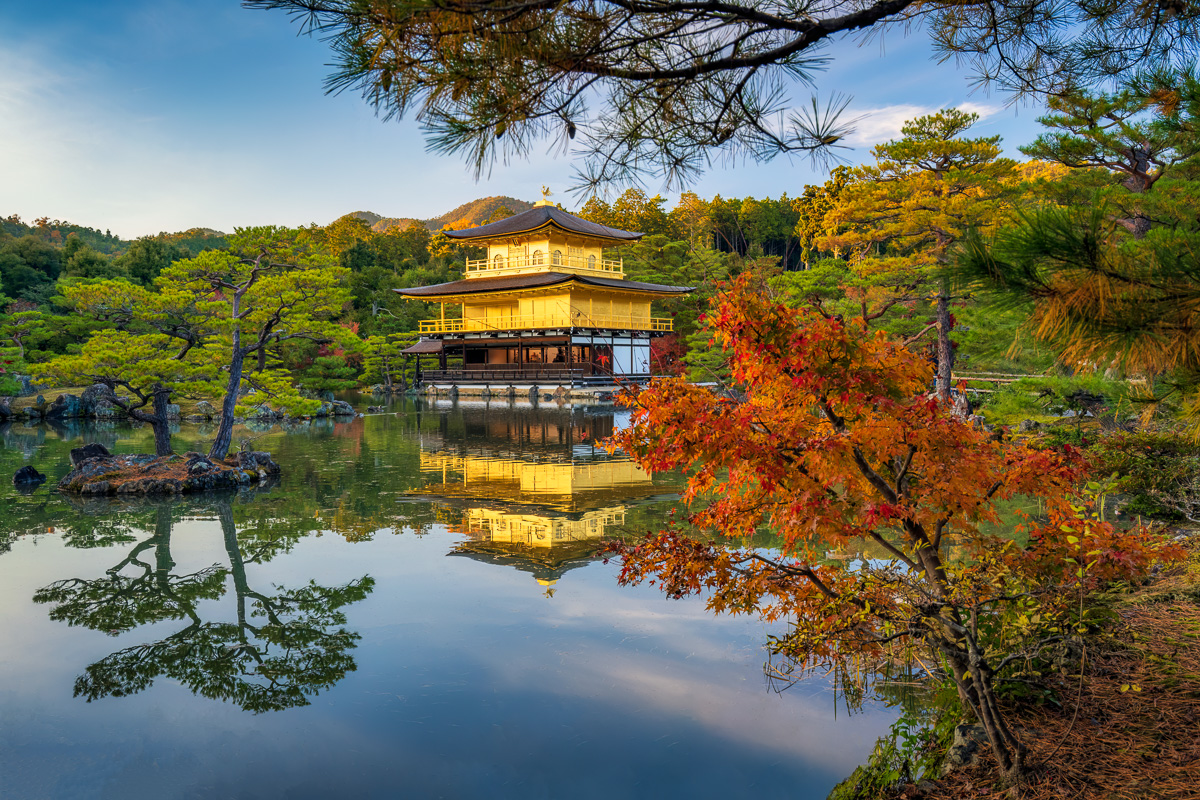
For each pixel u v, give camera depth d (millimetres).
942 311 21422
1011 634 5195
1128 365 3727
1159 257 3512
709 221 88562
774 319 4832
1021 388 15984
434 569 10359
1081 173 16438
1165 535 4918
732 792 4820
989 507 4711
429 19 2695
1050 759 4211
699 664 6949
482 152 3172
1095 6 4246
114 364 17500
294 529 12930
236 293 19422
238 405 19516
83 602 9156
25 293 56062
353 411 38469
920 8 3773
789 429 4777
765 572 5418
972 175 21703
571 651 7305
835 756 5270
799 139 3465
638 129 3730
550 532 12477
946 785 4344
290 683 6727
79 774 5242
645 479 17922
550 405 43938
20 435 29078
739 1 3283
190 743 5691
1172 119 4961
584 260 56844
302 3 2629
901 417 4582
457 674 6824
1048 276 3602
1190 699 4684
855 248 27203
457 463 20781
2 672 7094
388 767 5281
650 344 56656
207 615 8633
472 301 56375
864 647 5355
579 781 5000
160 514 14281
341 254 85812
